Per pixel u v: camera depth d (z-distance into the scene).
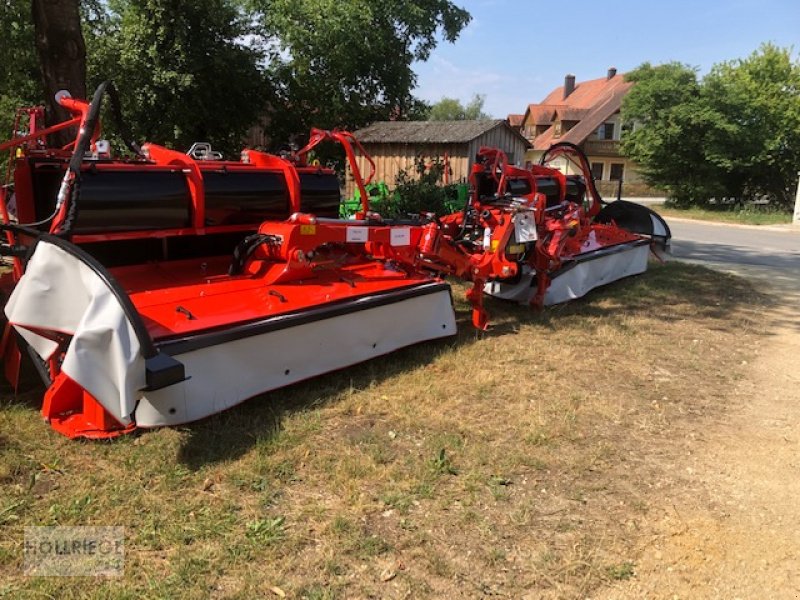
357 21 16.94
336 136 5.55
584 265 7.57
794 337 6.46
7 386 4.11
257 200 4.89
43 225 4.16
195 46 14.63
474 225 6.12
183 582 2.47
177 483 3.12
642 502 3.23
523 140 18.72
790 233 18.80
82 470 3.19
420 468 3.40
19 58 10.57
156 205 4.27
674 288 8.49
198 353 3.55
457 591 2.53
